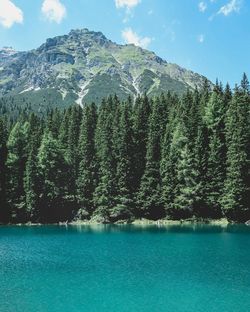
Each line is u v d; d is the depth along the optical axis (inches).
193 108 4621.1
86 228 3976.4
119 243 2908.5
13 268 2060.8
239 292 1633.9
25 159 4675.2
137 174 4667.8
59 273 1945.1
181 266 2095.2
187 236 3257.9
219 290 1659.7
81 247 2733.8
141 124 4909.0
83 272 1963.6
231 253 2464.3
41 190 4547.2
